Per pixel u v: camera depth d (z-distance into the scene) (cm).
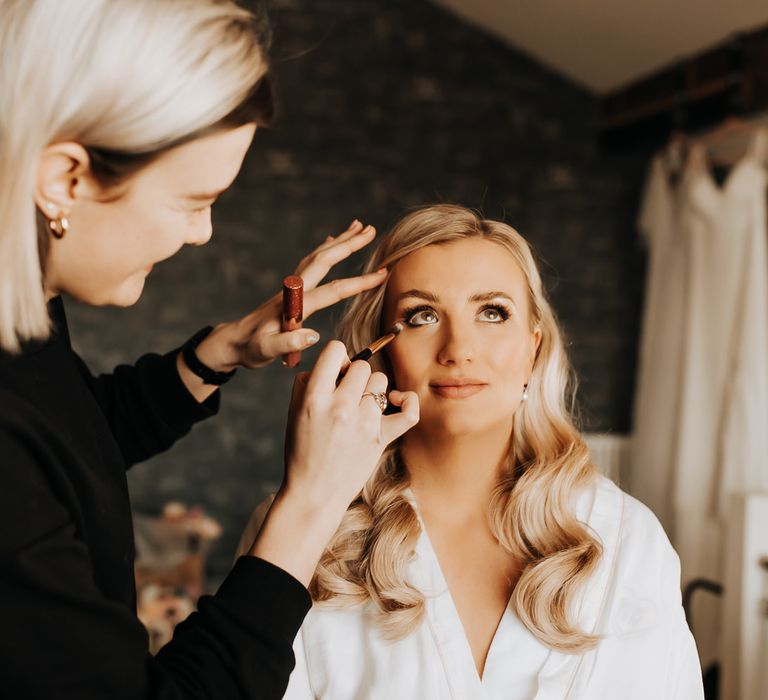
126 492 85
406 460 112
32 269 70
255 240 442
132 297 80
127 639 71
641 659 101
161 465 433
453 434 105
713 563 338
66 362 81
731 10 327
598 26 389
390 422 86
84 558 71
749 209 338
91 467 77
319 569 104
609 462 418
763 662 200
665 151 397
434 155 453
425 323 106
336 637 102
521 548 107
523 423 116
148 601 284
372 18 448
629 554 106
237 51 72
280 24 442
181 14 70
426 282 105
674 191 394
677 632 104
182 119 69
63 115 67
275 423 441
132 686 70
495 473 112
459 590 105
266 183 443
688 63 376
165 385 117
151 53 68
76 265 75
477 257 106
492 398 104
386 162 450
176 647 75
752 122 349
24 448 70
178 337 435
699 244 356
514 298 106
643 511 111
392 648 100
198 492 436
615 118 443
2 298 69
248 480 439
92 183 71
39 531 68
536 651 100
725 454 334
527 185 458
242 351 112
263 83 75
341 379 91
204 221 79
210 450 436
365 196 449
